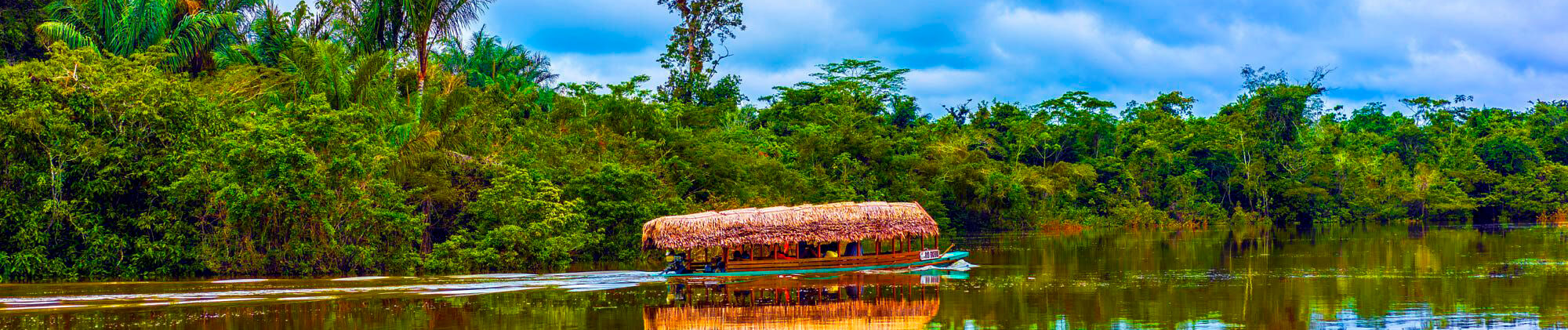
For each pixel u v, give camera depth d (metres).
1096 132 75.25
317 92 31.84
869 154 55.41
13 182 24.14
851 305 21.12
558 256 29.17
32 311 19.41
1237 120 76.31
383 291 22.83
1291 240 46.06
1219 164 74.44
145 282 23.83
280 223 25.78
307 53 33.16
